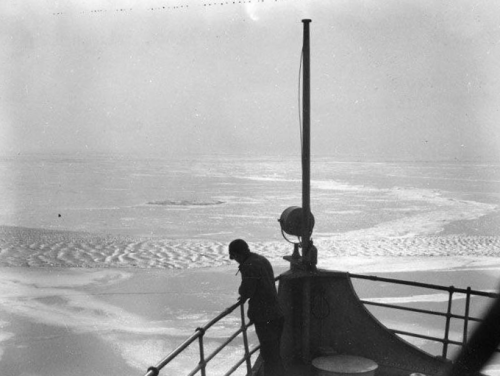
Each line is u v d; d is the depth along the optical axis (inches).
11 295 725.9
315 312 215.2
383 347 209.3
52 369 444.8
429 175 5182.1
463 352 115.3
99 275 873.5
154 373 128.4
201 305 668.7
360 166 7765.8
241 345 505.7
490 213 1925.4
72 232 1389.0
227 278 844.6
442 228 1518.2
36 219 1683.1
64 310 643.5
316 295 215.3
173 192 2839.6
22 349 494.0
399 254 1079.6
